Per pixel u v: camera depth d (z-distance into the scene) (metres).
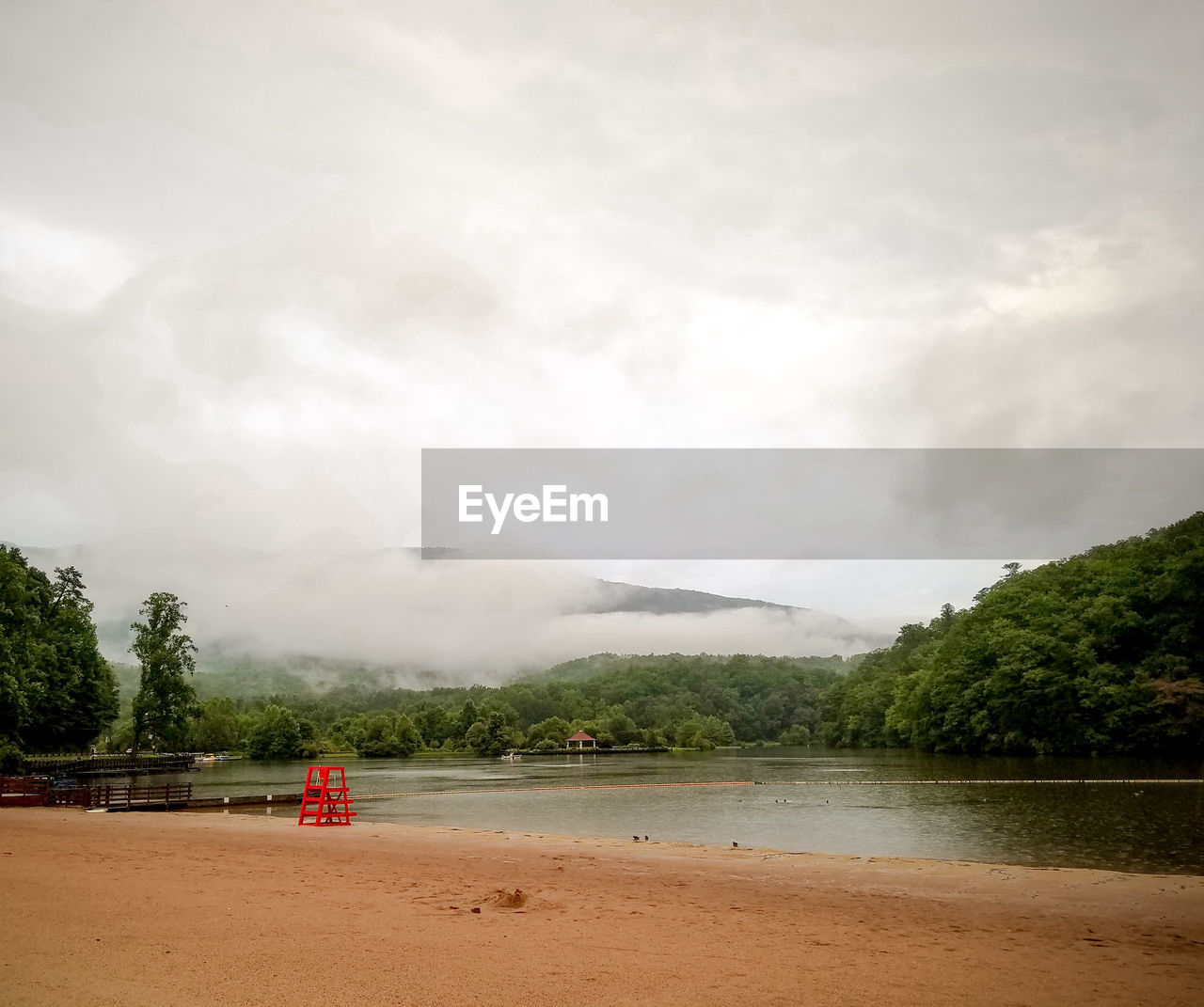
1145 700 90.38
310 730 172.50
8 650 76.88
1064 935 15.13
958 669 110.50
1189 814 42.50
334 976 10.45
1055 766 81.25
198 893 16.58
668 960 12.03
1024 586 115.94
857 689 170.75
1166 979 11.81
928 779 71.62
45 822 36.00
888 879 22.14
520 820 48.06
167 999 9.23
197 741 168.25
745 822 45.06
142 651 114.50
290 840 30.19
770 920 15.81
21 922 12.98
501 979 10.64
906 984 11.12
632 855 27.12
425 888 18.48
